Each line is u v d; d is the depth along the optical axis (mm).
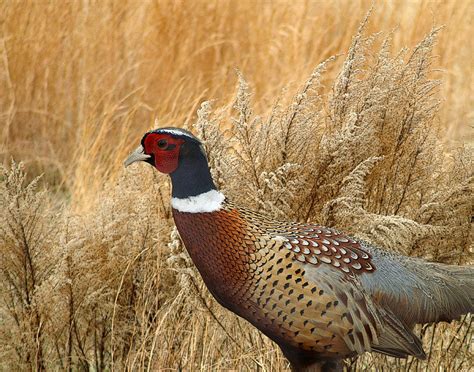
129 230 10523
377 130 9953
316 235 8406
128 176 10922
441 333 10297
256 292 8234
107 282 10281
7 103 16953
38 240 10273
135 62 17422
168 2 17781
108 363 10703
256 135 9859
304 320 8180
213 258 8344
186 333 10031
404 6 18359
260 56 17609
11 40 17203
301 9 18172
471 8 18672
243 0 18141
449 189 9898
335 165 9562
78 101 16984
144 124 16906
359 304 8250
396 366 10250
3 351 10227
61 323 10156
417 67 10078
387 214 10117
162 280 10359
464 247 10031
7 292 10367
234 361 9922
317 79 10211
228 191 9625
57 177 16125
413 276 8594
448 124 17047
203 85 17375
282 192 9469
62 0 17484
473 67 18188
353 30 17828
